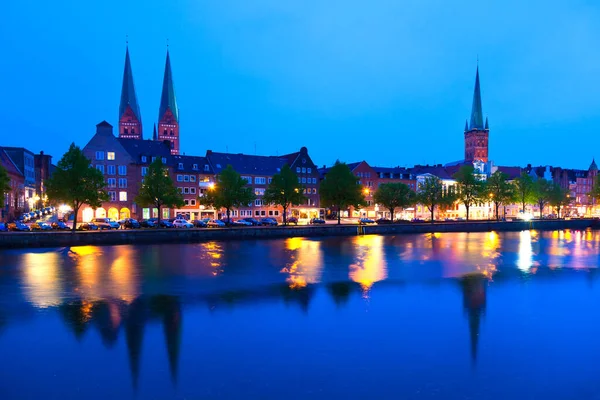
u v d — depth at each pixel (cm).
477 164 18088
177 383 1875
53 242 6469
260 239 8100
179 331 2509
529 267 4844
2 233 6172
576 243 7731
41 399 1741
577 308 3058
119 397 1759
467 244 7431
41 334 2439
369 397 1777
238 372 1983
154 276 4128
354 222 11669
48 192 7181
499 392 1827
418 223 11069
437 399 1764
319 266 4819
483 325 2661
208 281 3906
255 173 12531
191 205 11594
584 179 19725
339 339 2402
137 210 10894
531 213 17662
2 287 3578
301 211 13112
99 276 4097
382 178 14562
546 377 1966
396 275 4272
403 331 2539
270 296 3344
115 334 2450
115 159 10712
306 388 1842
